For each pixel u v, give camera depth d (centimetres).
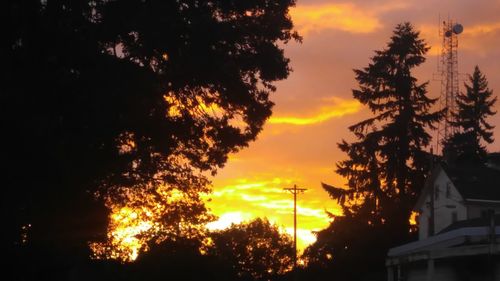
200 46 2255
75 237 2250
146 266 3856
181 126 2405
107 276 3509
